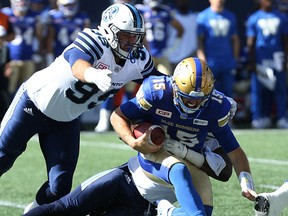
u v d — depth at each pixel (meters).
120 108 11.72
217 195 16.50
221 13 28.17
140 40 12.14
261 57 29.09
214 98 11.45
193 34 30.22
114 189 11.88
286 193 11.67
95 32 12.19
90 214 12.33
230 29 28.22
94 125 31.06
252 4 34.59
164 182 11.45
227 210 15.01
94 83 11.39
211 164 11.59
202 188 11.59
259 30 28.89
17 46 28.12
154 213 12.05
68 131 12.98
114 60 12.23
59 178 12.60
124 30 11.90
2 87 26.92
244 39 34.34
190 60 11.23
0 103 26.97
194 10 34.44
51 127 12.95
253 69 29.44
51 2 29.83
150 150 11.30
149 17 27.75
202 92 11.00
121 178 11.88
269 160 21.64
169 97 11.37
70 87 12.48
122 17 11.91
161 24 27.80
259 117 29.94
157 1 27.69
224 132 11.73
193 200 10.84
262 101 30.45
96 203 11.94
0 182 18.59
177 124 11.51
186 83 11.00
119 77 12.47
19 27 28.08
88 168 20.38
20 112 12.95
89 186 11.85
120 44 12.05
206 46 28.19
